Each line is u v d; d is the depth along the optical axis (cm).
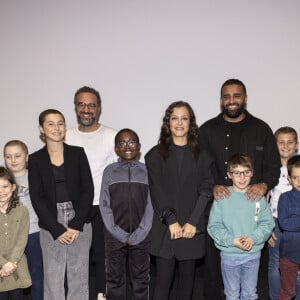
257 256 239
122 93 329
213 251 262
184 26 322
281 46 321
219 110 326
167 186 243
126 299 286
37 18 326
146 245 248
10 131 337
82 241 247
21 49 329
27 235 242
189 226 236
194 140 247
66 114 332
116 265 250
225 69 324
